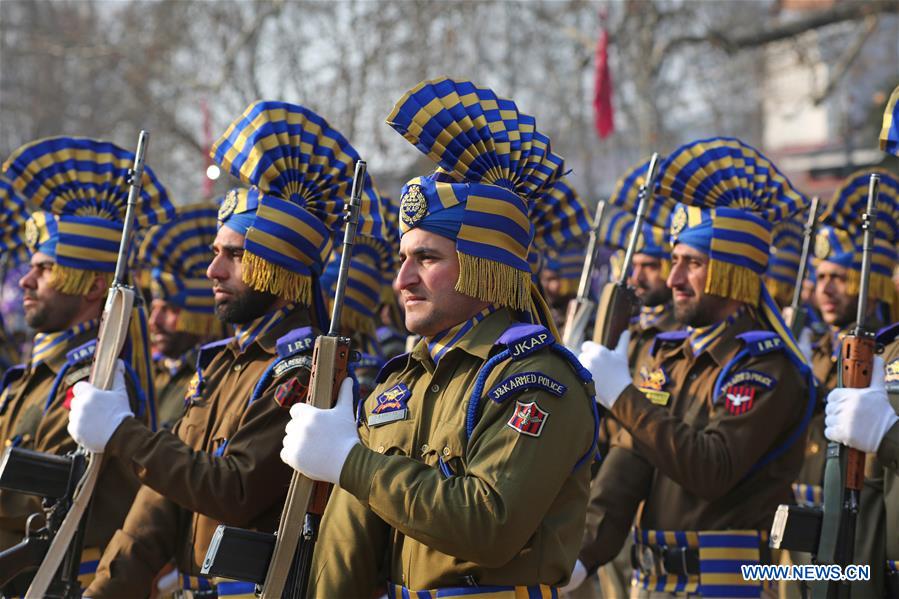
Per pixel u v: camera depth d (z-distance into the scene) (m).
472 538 8.34
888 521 11.59
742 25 53.75
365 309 17.38
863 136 61.12
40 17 62.50
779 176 14.53
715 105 55.31
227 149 12.07
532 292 9.74
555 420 8.67
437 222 9.16
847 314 17.05
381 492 8.62
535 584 8.86
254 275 11.66
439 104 9.56
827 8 48.53
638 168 16.64
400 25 45.91
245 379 11.77
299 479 9.29
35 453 11.56
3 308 27.20
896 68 56.31
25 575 12.88
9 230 17.70
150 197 14.26
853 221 16.52
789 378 13.18
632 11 46.16
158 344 18.25
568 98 52.31
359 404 9.99
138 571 11.79
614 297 13.30
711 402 13.38
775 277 19.69
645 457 13.42
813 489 16.06
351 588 9.53
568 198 14.05
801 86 64.50
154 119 54.41
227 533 9.36
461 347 9.12
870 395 10.87
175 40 48.78
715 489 12.70
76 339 13.80
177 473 10.93
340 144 12.28
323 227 12.01
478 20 48.41
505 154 9.71
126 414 11.38
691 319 13.80
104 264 13.84
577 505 9.09
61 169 13.98
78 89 60.84
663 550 13.50
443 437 8.95
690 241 13.78
